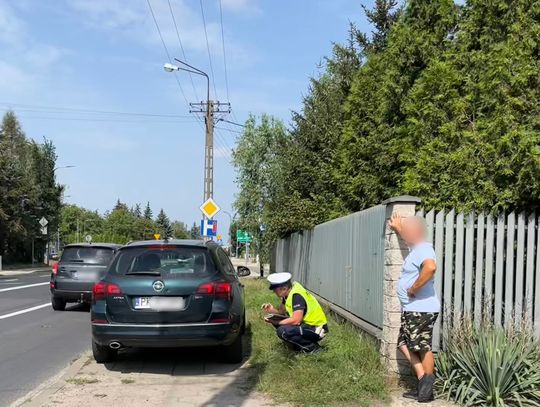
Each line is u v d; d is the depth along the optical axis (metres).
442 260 6.38
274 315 7.68
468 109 8.69
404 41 11.42
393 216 5.99
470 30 9.40
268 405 5.50
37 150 52.44
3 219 42.19
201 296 6.77
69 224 120.31
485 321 6.01
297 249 17.08
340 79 18.98
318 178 18.17
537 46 7.73
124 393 5.99
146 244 7.26
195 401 5.66
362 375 5.91
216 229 23.70
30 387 6.64
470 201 7.47
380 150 12.12
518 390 5.31
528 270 6.14
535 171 6.41
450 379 5.64
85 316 13.01
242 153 29.02
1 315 13.10
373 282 7.82
